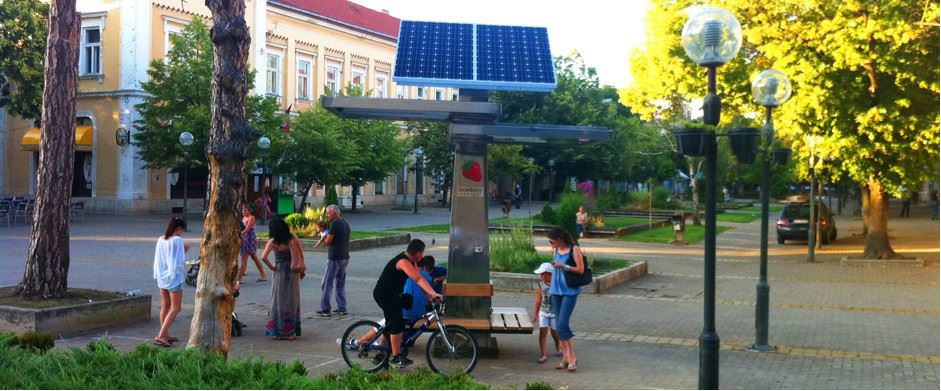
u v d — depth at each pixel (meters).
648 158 58.69
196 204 41.22
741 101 21.62
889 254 22.92
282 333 10.81
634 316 13.15
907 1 17.92
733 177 55.12
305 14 48.22
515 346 10.52
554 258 9.27
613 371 9.16
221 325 7.31
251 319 12.42
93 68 38.41
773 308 14.18
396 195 59.78
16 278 16.44
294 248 10.99
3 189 40.38
